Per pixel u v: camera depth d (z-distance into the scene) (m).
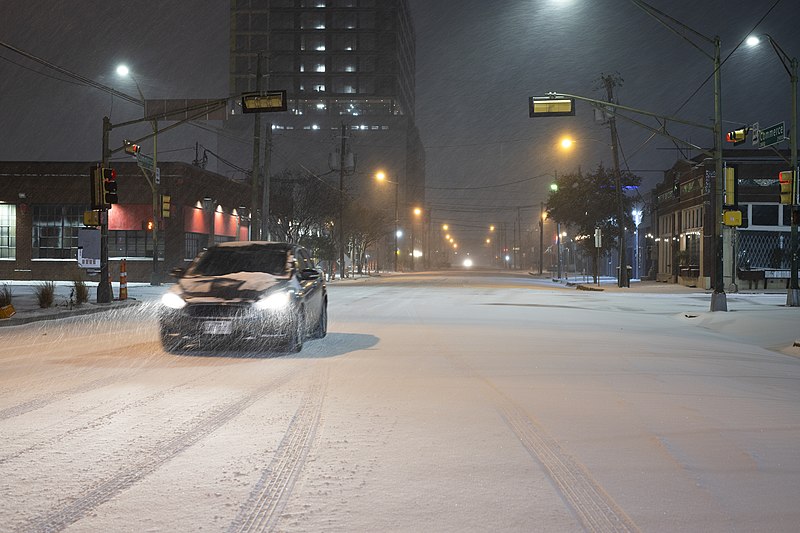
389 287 44.22
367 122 131.12
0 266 46.25
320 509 4.85
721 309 23.92
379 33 135.38
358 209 70.19
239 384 9.59
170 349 12.61
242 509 4.84
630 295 36.88
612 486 5.42
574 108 24.11
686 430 7.24
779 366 12.51
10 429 7.02
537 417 7.77
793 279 26.86
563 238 90.19
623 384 10.01
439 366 11.47
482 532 4.48
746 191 41.84
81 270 45.75
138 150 33.91
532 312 24.25
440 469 5.80
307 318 13.45
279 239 60.16
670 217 52.50
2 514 4.71
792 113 26.17
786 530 4.56
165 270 45.44
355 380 10.01
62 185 45.84
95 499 5.02
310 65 135.75
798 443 6.75
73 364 11.24
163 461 5.95
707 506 4.99
